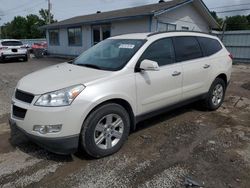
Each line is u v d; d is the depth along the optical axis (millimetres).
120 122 3672
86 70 3785
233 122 5059
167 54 4402
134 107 3832
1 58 17938
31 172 3221
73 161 3482
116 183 2996
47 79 3514
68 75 3596
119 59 3943
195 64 4875
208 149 3844
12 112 3523
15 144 3984
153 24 14391
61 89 3178
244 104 6480
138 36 4402
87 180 3055
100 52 4449
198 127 4742
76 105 3143
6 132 4465
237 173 3201
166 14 15039
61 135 3127
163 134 4395
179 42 4695
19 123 3340
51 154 3668
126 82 3641
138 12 15422
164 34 4492
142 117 4055
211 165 3387
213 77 5410
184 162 3457
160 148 3871
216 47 5672
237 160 3520
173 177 3111
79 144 3406
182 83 4605
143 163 3432
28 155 3643
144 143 4035
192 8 17188
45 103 3125
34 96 3207
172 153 3715
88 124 3291
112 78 3527
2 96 7164
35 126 3166
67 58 21828
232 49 18859
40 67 15055
